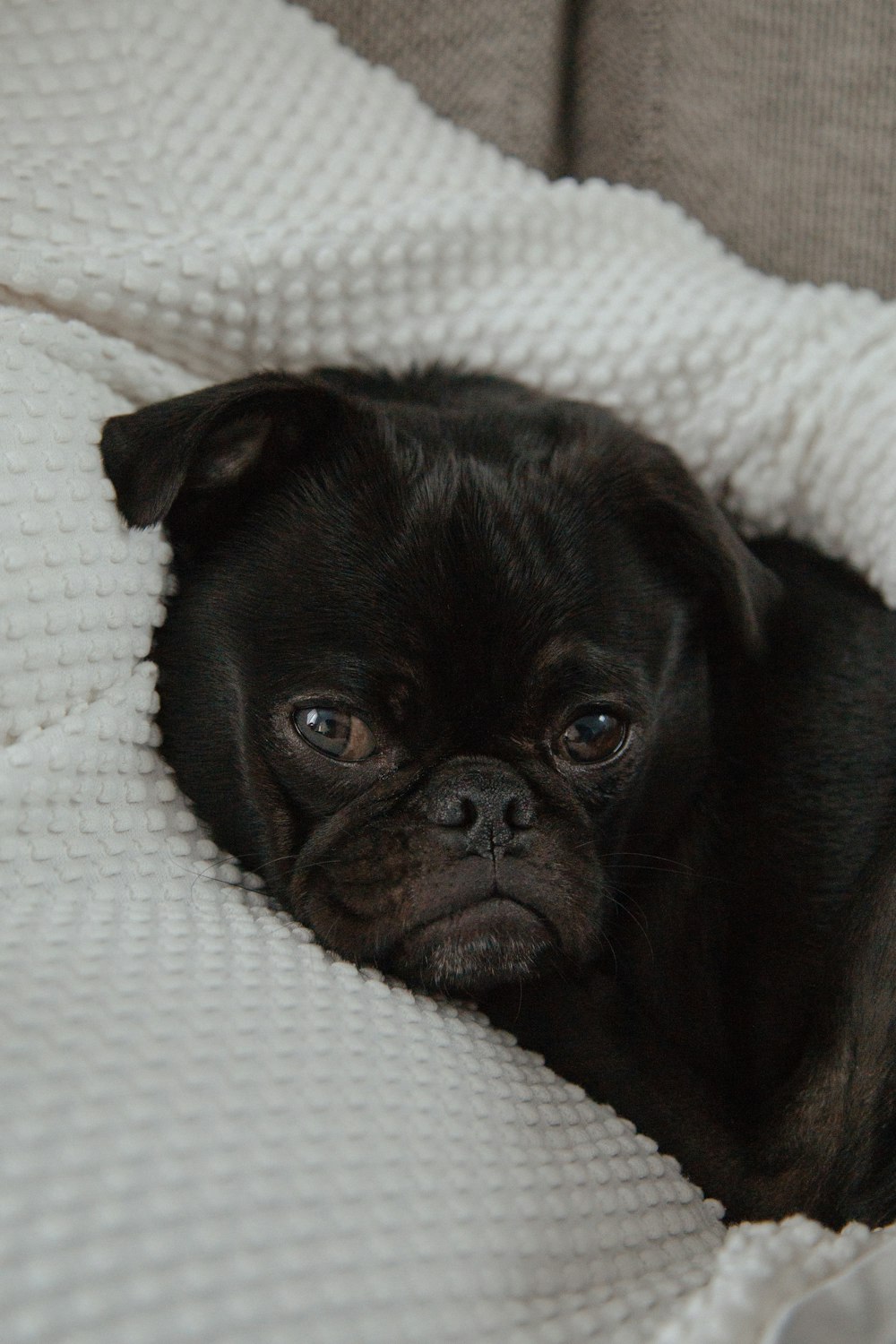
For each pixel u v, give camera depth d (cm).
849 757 65
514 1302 54
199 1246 51
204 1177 52
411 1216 53
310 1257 52
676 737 66
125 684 62
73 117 67
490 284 71
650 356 70
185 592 64
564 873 61
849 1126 61
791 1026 64
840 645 66
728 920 65
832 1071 62
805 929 64
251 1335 50
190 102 69
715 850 66
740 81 75
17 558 59
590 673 62
